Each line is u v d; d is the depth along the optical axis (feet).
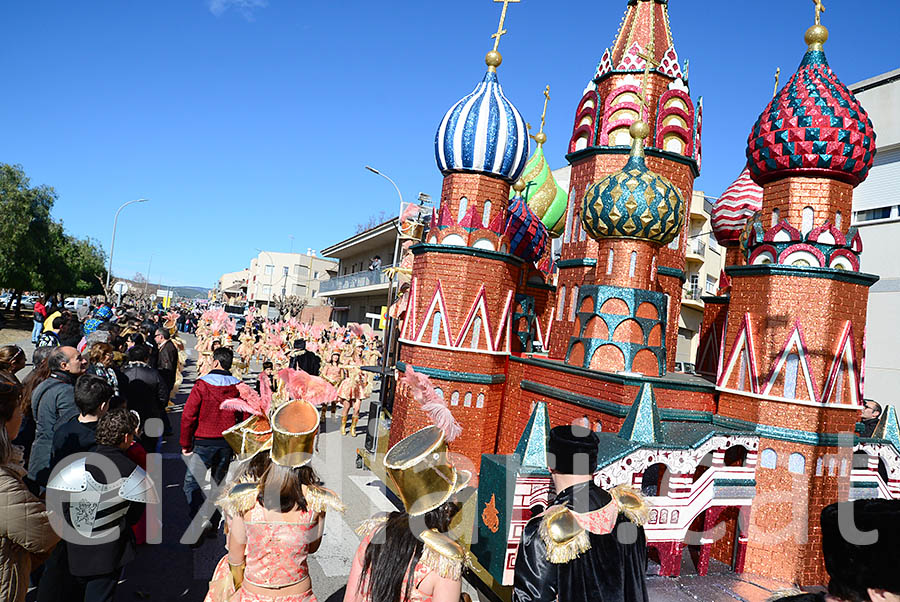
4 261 116.78
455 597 8.46
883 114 48.26
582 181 34.71
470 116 33.19
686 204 34.24
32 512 10.17
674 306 34.30
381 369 38.17
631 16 35.37
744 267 23.73
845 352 22.24
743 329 23.59
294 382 11.33
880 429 23.91
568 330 34.32
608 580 8.77
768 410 22.18
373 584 8.57
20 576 10.34
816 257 22.79
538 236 41.63
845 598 6.56
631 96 33.63
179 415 42.96
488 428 32.17
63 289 148.25
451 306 31.99
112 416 13.29
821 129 23.24
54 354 18.28
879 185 48.65
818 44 24.82
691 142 34.17
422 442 9.03
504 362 33.37
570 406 26.14
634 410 20.53
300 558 10.98
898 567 6.11
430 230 33.76
